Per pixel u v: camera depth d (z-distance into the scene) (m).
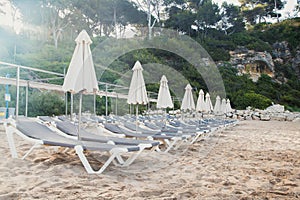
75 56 3.63
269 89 28.92
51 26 24.58
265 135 8.61
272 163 4.04
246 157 4.52
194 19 28.31
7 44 20.94
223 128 9.59
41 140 3.13
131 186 2.66
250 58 30.94
